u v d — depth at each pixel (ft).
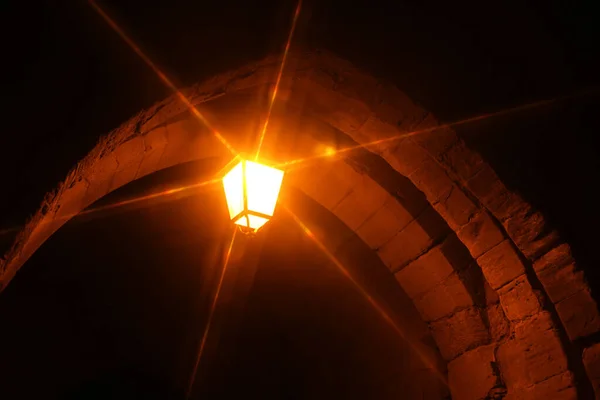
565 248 9.70
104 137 8.22
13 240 7.45
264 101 11.11
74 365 13.58
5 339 13.00
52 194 7.82
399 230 12.60
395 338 13.82
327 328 14.80
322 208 14.29
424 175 10.79
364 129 10.84
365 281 14.33
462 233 10.91
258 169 10.74
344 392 14.39
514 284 10.49
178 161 12.27
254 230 10.86
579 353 9.73
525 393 10.55
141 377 14.11
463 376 12.01
